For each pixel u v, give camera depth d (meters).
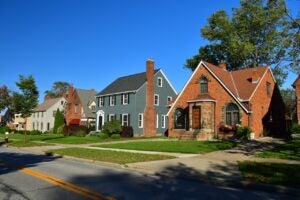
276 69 46.41
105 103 51.00
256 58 47.97
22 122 81.81
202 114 32.38
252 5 44.16
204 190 10.38
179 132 35.50
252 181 11.36
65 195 9.41
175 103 36.34
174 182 11.81
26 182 11.51
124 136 40.47
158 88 48.91
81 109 62.25
